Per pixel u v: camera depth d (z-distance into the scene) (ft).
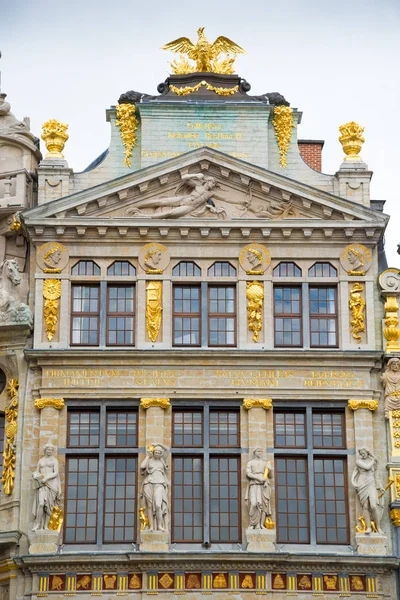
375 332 209.87
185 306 210.59
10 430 205.77
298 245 212.23
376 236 212.64
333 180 216.33
